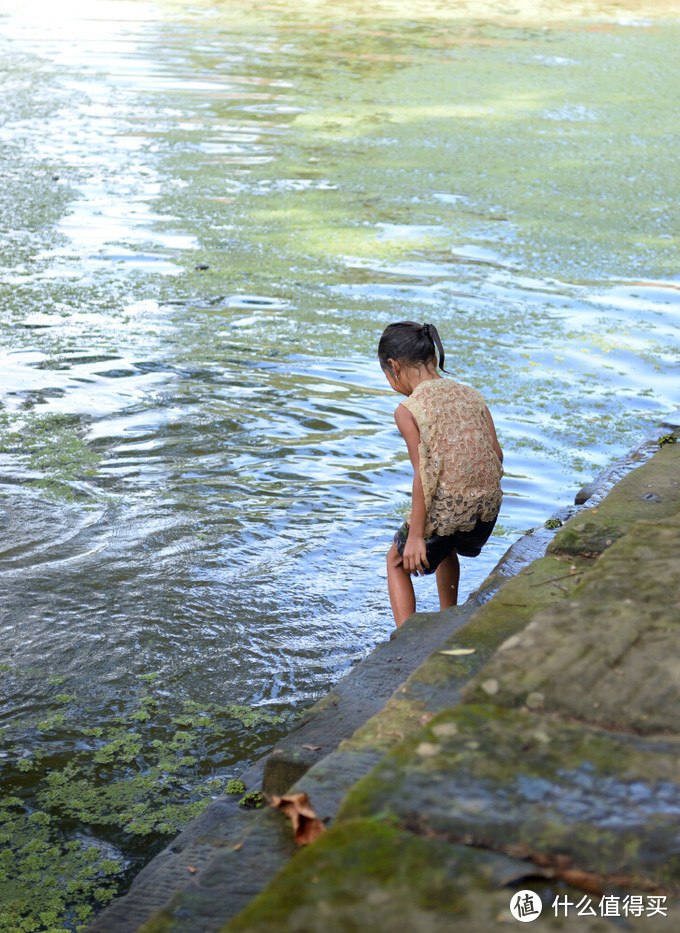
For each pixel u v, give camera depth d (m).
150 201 12.30
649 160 14.20
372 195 12.64
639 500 4.12
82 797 3.71
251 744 4.04
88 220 11.59
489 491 4.23
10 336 8.43
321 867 1.80
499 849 1.86
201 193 12.62
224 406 7.36
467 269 10.36
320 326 8.88
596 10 23.97
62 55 19.64
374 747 2.55
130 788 3.76
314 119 15.94
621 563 3.00
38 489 6.10
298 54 19.92
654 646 2.51
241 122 15.77
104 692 4.36
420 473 4.15
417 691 2.81
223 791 3.76
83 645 4.67
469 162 13.97
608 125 15.77
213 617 4.94
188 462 6.55
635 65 19.31
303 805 2.32
